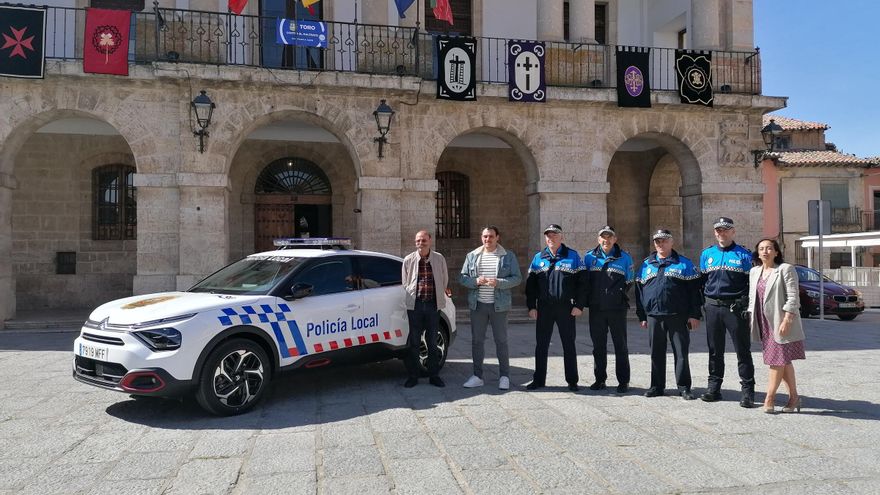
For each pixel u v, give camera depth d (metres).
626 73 14.40
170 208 12.53
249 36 13.25
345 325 7.09
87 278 15.65
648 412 6.21
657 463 4.70
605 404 6.54
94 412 6.16
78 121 14.79
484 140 17.45
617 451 4.98
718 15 15.46
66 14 14.00
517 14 16.50
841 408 6.42
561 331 7.21
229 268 7.57
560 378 7.92
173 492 4.12
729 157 15.16
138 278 12.36
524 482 4.30
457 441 5.21
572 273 7.17
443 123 13.84
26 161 15.35
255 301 6.43
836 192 32.44
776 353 6.16
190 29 12.56
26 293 15.29
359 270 7.54
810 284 17.41
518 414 6.10
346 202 16.70
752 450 5.03
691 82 14.66
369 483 4.26
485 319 7.38
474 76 13.64
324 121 13.26
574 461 4.73
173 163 12.55
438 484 4.25
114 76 12.13
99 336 5.95
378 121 13.05
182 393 5.77
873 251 32.66
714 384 6.71
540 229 14.38
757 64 15.24
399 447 5.05
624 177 18.88
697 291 6.83
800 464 4.70
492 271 7.27
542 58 14.00
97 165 15.73
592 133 14.58
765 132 14.95
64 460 4.76
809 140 35.03
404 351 7.72
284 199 16.58
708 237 15.05
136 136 12.41
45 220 15.44
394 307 7.65
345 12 14.98
